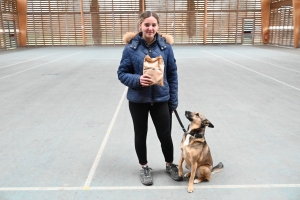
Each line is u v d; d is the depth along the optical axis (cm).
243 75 995
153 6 2653
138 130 312
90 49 2294
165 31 2711
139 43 292
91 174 339
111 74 1042
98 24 2691
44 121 530
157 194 298
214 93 734
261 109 591
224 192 300
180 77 967
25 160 375
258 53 1802
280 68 1147
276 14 2492
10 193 301
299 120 521
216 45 2634
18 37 2653
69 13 2658
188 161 304
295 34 2153
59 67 1230
